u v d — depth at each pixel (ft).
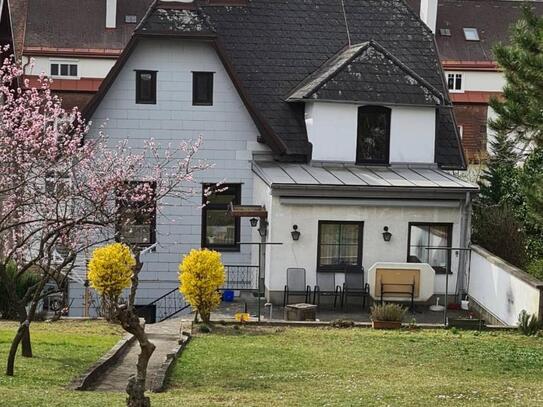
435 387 66.28
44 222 86.33
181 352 83.71
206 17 139.95
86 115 130.82
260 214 123.34
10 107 110.83
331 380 71.00
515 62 112.06
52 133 102.78
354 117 133.90
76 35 231.09
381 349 86.99
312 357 82.07
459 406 58.49
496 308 113.19
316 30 149.79
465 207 123.65
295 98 134.10
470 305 122.93
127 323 46.32
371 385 67.97
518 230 132.57
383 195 121.80
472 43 273.95
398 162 135.54
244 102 133.18
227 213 135.85
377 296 119.03
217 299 100.53
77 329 98.22
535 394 63.93
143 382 46.19
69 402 57.36
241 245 135.13
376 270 118.62
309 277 121.80
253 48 145.48
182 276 100.68
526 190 105.91
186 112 134.62
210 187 130.31
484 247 131.03
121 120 133.59
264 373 74.33
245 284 133.08
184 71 134.10
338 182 122.11
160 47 133.39
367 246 122.72
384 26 152.87
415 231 123.85
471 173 173.37
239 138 135.74
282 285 121.49
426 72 148.15
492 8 283.79
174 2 133.49
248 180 136.26
